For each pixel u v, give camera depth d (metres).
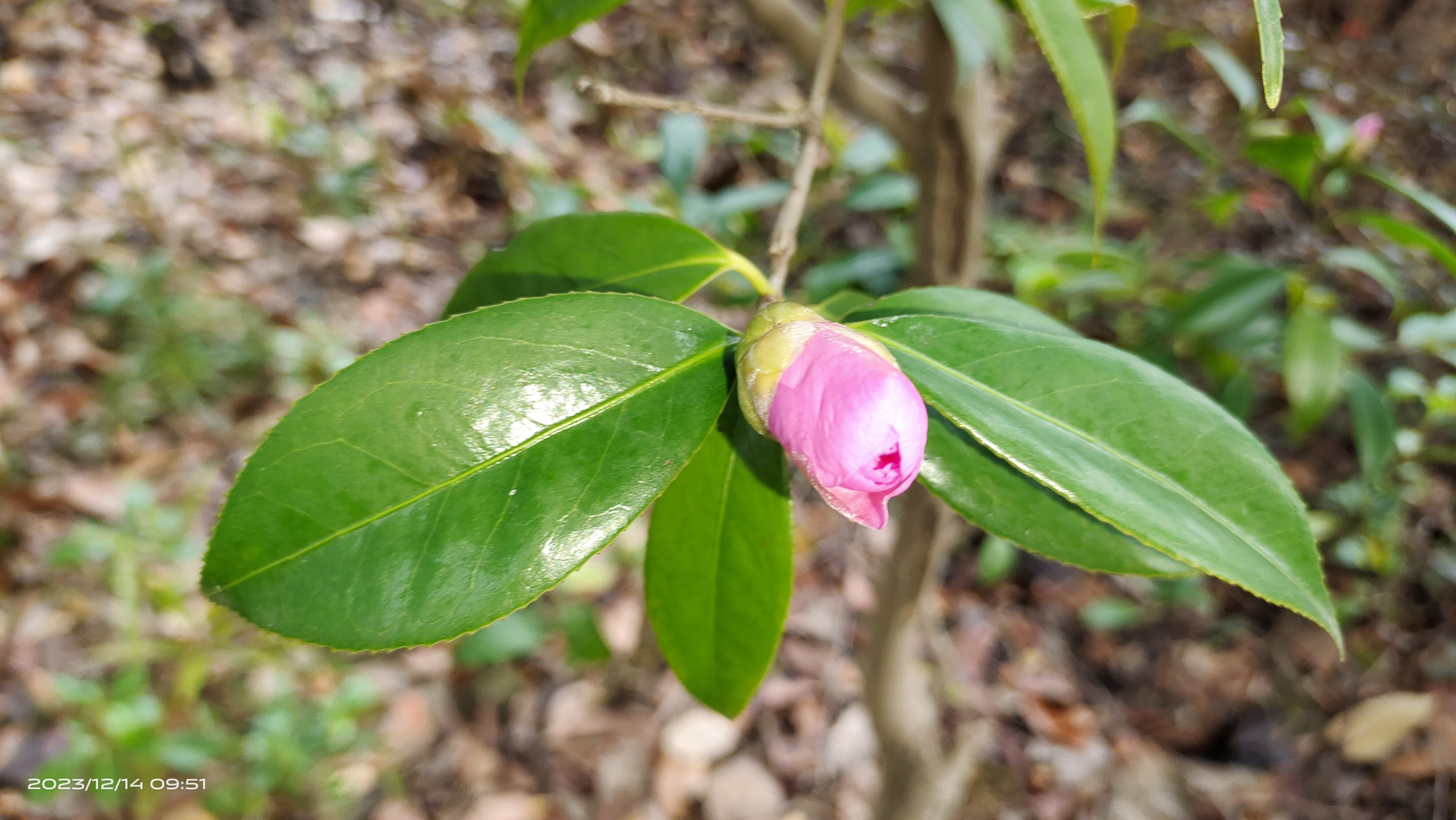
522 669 0.66
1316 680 0.65
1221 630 0.69
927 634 0.68
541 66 1.09
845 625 0.70
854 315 0.16
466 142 0.96
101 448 0.70
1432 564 0.66
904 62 1.05
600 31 1.13
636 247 0.19
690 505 0.18
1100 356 0.14
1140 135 0.99
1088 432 0.14
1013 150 0.98
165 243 0.81
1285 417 0.69
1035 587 0.73
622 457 0.13
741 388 0.14
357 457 0.13
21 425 0.70
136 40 1.01
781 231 0.17
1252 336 0.48
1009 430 0.13
